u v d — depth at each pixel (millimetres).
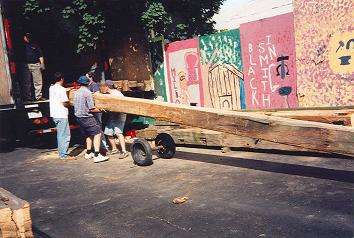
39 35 12141
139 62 12516
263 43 9164
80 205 5008
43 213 4844
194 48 11039
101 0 10953
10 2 10516
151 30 12539
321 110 7008
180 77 11672
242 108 9984
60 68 12906
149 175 6141
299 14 8273
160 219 4207
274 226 3693
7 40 8781
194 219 4098
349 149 4055
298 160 5980
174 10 14430
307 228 3568
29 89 9922
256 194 4645
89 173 6762
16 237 2713
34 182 6527
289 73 8727
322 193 4422
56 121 8258
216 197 4715
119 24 12000
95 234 3994
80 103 7375
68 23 11336
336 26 7645
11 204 2781
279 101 9070
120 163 7273
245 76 9742
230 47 9984
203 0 14844
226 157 6734
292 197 4402
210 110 5426
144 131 8414
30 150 9766
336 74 7809
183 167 6395
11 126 9688
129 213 4504
